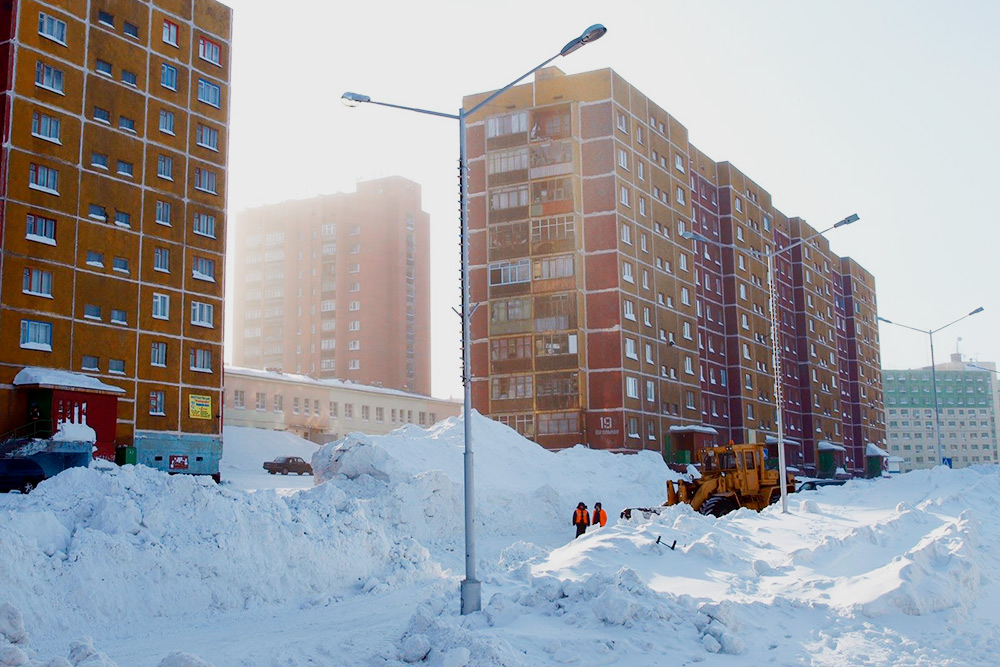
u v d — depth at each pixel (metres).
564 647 12.09
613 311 68.12
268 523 19.95
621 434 66.38
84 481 20.44
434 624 13.11
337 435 92.19
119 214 50.44
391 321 130.88
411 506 32.38
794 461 98.44
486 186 71.56
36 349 45.31
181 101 54.44
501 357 69.25
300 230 135.25
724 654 12.18
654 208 75.75
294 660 13.32
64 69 48.19
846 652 12.30
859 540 18.89
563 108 70.38
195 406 53.38
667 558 17.52
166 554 18.02
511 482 40.09
